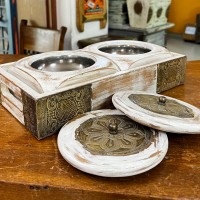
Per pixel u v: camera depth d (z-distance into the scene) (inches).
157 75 41.9
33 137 31.6
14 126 33.9
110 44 49.1
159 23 97.5
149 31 90.6
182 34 130.5
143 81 40.1
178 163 27.3
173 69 44.3
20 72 35.2
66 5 80.6
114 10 95.1
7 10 88.8
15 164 26.8
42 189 24.2
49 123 31.2
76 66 41.5
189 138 31.9
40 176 25.2
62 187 23.9
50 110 30.8
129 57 41.3
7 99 37.1
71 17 81.1
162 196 23.0
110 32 97.9
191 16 126.0
